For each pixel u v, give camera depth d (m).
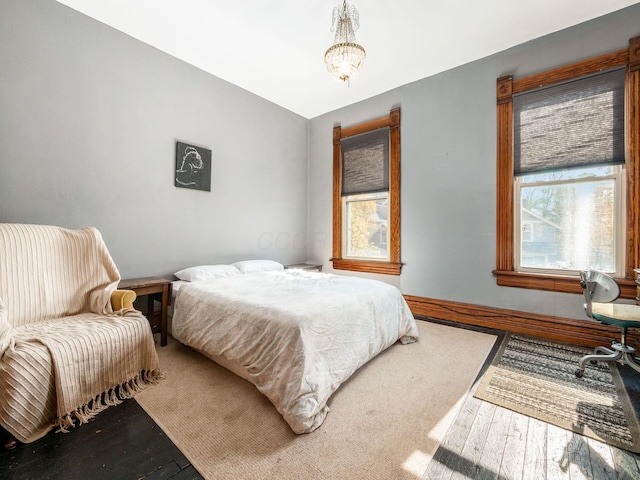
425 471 1.17
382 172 3.75
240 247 3.67
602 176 2.44
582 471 1.17
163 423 1.47
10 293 1.75
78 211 2.39
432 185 3.33
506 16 2.40
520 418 1.51
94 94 2.46
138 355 1.82
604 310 1.88
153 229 2.85
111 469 1.18
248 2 2.26
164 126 2.92
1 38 2.04
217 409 1.59
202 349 2.09
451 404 1.64
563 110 2.56
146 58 2.77
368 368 2.08
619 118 2.33
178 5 2.29
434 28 2.54
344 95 3.85
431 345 2.51
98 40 2.47
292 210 4.35
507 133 2.83
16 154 2.11
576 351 2.35
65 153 2.32
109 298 2.00
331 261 4.31
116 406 1.62
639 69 2.24
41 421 1.39
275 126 4.07
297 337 1.54
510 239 2.83
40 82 2.20
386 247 3.80
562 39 2.57
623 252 2.35
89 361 1.56
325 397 1.52
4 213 2.07
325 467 1.20
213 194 3.36
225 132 3.46
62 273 1.99
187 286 2.44
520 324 2.79
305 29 2.57
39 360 1.39
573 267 2.58
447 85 3.21
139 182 2.75
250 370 1.72
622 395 1.70
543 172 2.65
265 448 1.30
